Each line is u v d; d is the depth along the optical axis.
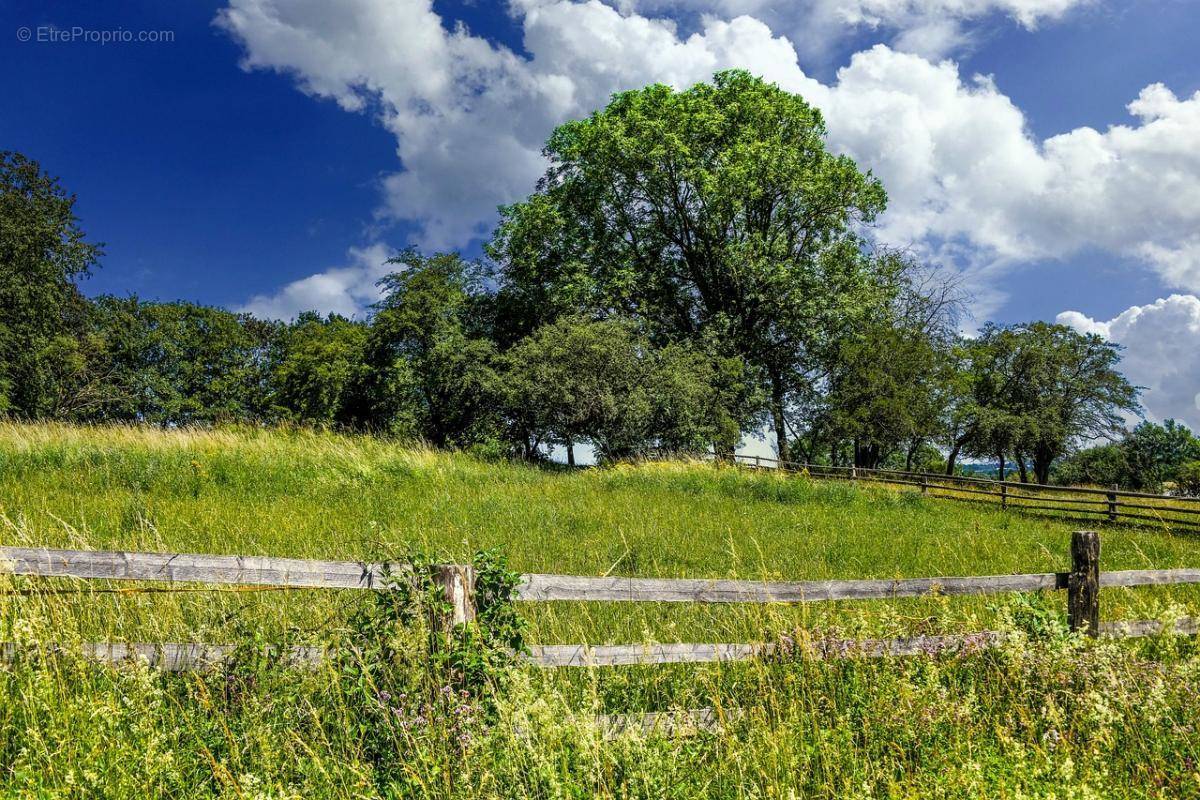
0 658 3.72
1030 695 4.69
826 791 3.68
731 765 3.85
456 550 8.78
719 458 25.98
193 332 54.47
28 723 3.42
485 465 19.75
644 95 31.69
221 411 51.03
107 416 41.78
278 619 4.78
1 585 3.78
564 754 3.40
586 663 4.11
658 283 32.84
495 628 4.04
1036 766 3.59
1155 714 4.36
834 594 5.06
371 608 4.38
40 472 12.41
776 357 33.41
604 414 26.08
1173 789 3.80
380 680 3.92
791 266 30.62
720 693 4.39
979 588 5.55
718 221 30.59
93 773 3.09
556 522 12.01
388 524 10.43
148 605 4.82
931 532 13.68
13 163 33.09
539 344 27.28
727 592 4.73
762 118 31.19
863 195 31.59
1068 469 56.06
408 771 3.36
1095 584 5.83
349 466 14.95
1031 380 47.25
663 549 10.28
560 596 4.29
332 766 3.46
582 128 31.50
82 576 3.87
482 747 3.44
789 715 4.20
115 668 3.79
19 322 33.38
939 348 34.03
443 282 35.38
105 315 50.38
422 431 35.38
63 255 34.78
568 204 32.88
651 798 3.34
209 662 3.94
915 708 4.27
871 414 31.28
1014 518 17.53
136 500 10.46
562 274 31.75
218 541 8.48
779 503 17.19
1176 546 13.40
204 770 3.38
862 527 13.77
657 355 27.94
